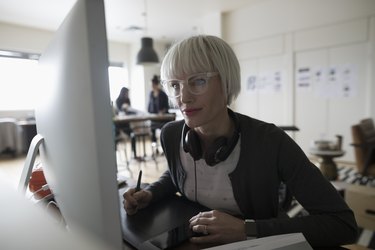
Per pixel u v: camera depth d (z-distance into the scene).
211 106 0.70
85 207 0.38
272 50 4.96
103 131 0.33
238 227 0.61
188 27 6.23
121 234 0.35
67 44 0.38
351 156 4.28
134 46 7.56
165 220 0.72
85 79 0.33
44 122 0.57
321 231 0.60
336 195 0.67
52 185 0.57
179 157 0.89
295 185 0.70
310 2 4.43
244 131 0.79
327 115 4.48
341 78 4.29
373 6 3.87
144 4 4.71
